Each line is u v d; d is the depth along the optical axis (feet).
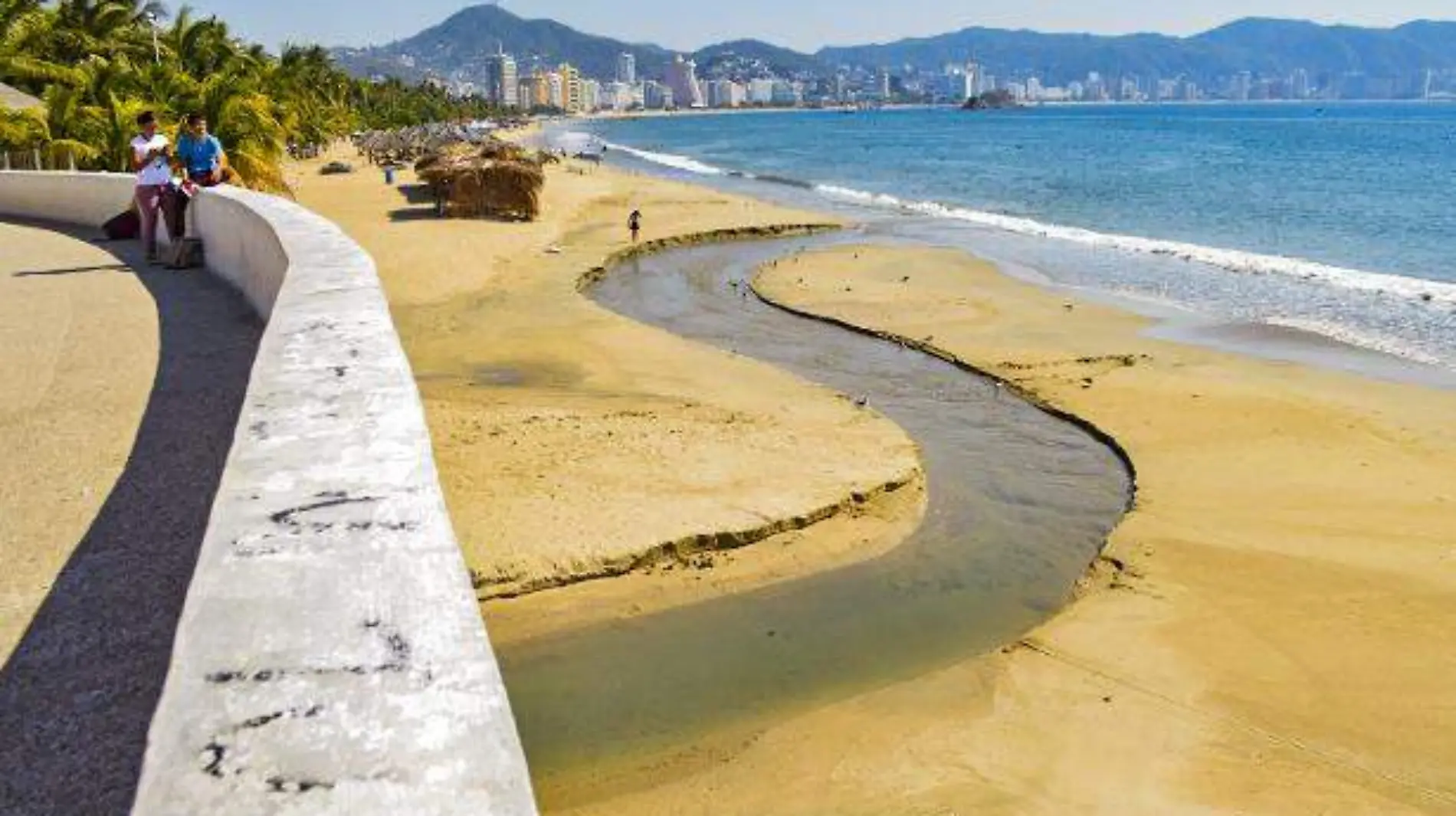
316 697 5.12
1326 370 59.26
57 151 97.96
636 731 25.80
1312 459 44.57
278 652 5.54
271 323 14.15
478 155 153.99
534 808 4.38
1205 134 441.68
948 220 140.77
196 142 39.50
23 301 29.84
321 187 168.96
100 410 19.62
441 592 6.29
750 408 49.32
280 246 23.13
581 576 32.24
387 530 7.18
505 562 32.01
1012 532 38.19
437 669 5.40
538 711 26.55
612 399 50.55
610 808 22.91
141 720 10.13
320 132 269.85
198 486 15.97
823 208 159.12
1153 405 52.54
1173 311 76.64
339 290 16.62
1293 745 25.07
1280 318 74.02
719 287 89.61
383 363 11.98
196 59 164.76
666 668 28.53
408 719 4.95
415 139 276.82
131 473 16.46
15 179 52.80
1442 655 28.94
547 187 179.01
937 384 58.34
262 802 4.40
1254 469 43.60
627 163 311.06
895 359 63.93
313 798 4.42
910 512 38.88
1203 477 42.88
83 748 9.69
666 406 49.32
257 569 6.53
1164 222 136.05
